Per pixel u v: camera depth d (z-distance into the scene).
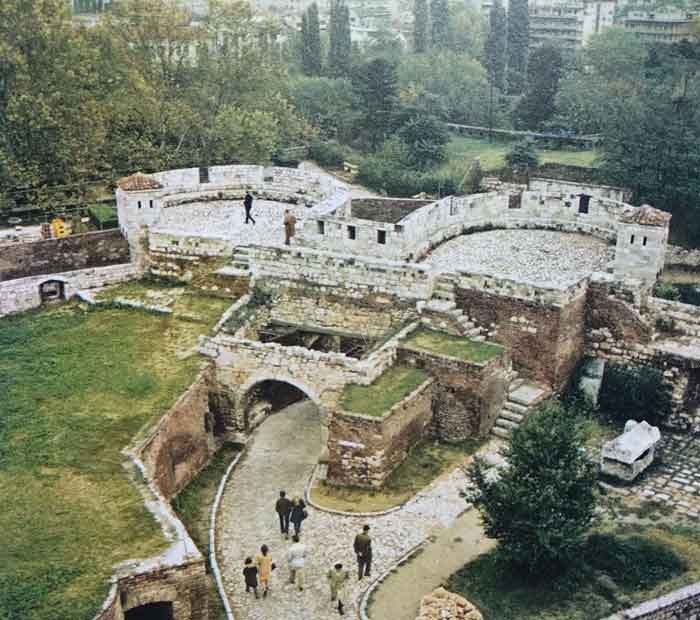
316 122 88.38
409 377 34.28
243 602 26.39
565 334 36.16
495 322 36.91
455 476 32.25
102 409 32.69
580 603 25.03
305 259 39.38
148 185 43.06
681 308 37.19
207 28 73.19
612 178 60.56
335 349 39.84
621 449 31.83
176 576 24.31
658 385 36.22
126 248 47.53
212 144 70.00
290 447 36.28
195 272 42.28
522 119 90.75
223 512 31.56
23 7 57.81
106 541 25.30
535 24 144.12
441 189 71.31
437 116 90.19
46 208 57.78
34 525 26.00
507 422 34.91
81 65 59.62
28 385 34.38
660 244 37.62
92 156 61.12
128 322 39.59
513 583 26.16
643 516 29.84
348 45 110.25
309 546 28.86
